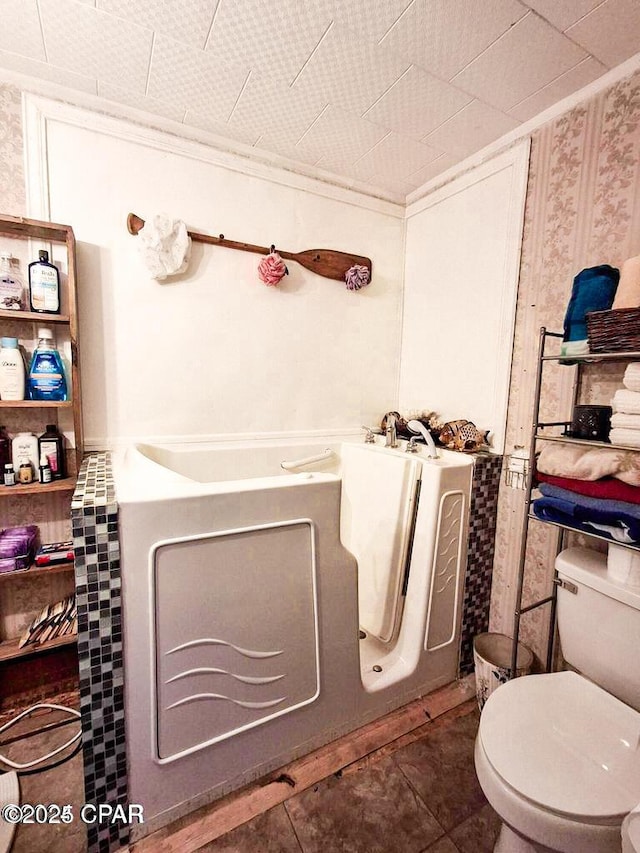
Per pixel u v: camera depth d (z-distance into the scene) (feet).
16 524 4.82
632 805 2.54
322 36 3.85
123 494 3.10
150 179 5.18
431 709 4.64
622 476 3.33
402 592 5.11
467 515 5.05
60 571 4.64
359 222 6.72
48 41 3.95
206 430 5.85
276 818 3.42
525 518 4.17
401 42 3.90
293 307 6.31
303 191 6.19
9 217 4.15
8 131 4.44
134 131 5.02
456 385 6.22
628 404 3.32
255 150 5.73
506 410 5.36
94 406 5.14
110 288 5.08
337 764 3.89
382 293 7.07
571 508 3.60
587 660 3.72
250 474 6.00
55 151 4.67
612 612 3.51
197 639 3.25
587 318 3.56
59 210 4.75
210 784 3.47
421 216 6.81
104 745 3.04
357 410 7.07
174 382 5.57
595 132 4.31
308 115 5.02
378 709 4.43
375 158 5.92
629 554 3.43
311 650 3.81
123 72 4.36
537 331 4.97
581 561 3.93
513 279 5.22
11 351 4.34
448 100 4.68
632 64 3.98
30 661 4.63
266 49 4.02
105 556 2.92
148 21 3.72
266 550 3.48
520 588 4.27
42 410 4.86
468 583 5.23
